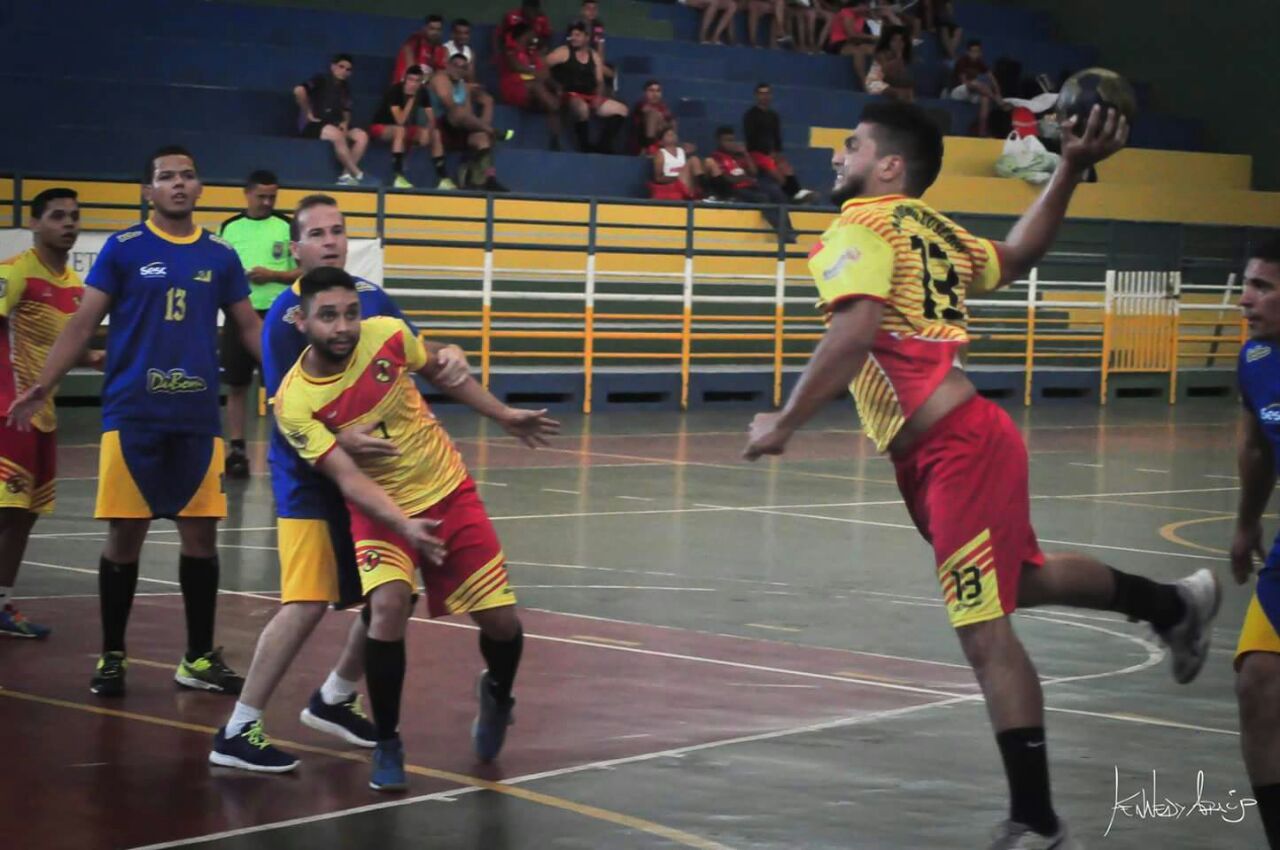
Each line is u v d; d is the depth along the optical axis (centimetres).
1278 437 599
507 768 722
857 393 594
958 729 802
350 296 675
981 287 621
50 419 970
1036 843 562
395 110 2736
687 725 802
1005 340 3145
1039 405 3011
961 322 596
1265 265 593
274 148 2650
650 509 1591
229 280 867
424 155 2778
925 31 3706
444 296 2644
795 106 3338
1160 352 3209
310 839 616
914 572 1294
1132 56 3953
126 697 840
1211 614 629
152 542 1357
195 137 2600
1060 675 941
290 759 712
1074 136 605
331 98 2697
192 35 2889
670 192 2908
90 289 841
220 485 859
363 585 691
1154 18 3906
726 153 2969
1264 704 562
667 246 2872
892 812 663
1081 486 1875
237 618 1048
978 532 572
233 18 2927
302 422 679
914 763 738
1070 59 3916
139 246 845
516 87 2972
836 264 568
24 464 952
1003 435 580
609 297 2631
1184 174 3662
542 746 759
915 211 590
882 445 590
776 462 2014
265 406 2273
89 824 629
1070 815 667
